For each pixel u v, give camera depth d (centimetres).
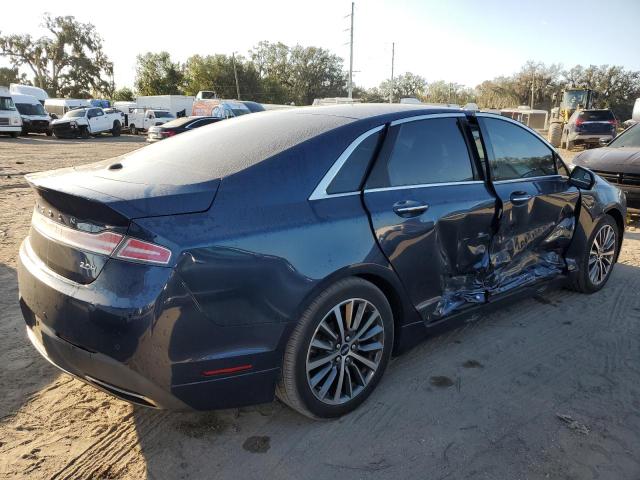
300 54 8625
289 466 247
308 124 301
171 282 218
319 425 278
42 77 7250
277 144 278
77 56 7244
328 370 271
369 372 293
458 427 278
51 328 244
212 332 229
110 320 219
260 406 295
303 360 256
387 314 292
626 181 724
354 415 287
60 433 268
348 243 266
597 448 263
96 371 232
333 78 8769
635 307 449
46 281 244
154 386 225
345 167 280
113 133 3300
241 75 7369
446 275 328
